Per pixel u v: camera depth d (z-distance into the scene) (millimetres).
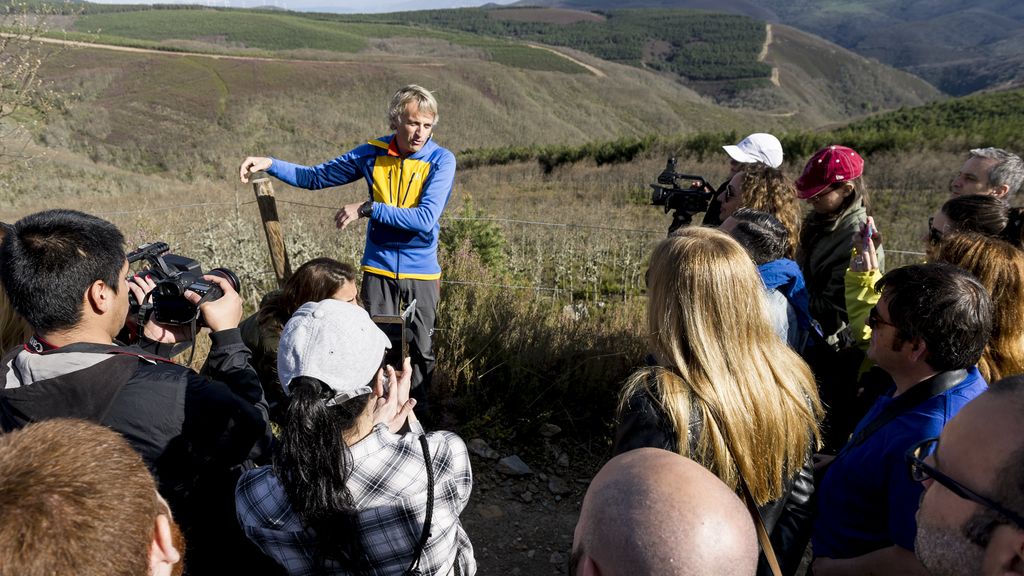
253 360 2750
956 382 1722
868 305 2592
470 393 3980
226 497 1752
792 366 1688
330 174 3684
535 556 3006
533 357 4094
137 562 871
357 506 1451
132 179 33656
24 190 19672
